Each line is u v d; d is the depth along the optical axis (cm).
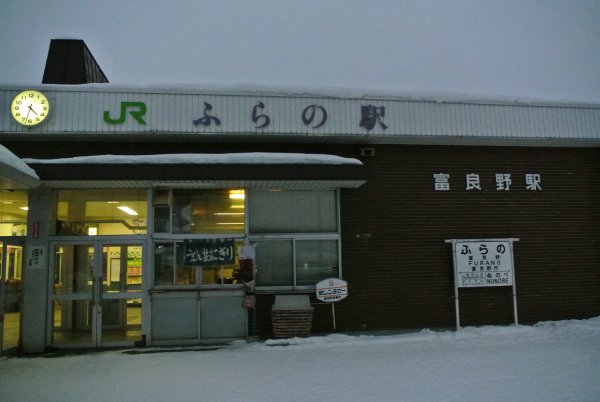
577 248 1149
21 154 1009
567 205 1159
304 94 1037
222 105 1014
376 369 731
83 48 1323
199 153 1041
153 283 1001
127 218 1016
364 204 1083
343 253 1062
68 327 981
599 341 911
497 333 1005
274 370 740
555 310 1123
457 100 1083
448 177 1120
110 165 898
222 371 743
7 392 650
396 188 1098
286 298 991
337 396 596
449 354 825
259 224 1045
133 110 991
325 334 1021
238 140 1046
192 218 1029
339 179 954
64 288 988
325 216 1070
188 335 993
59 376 737
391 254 1077
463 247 1073
